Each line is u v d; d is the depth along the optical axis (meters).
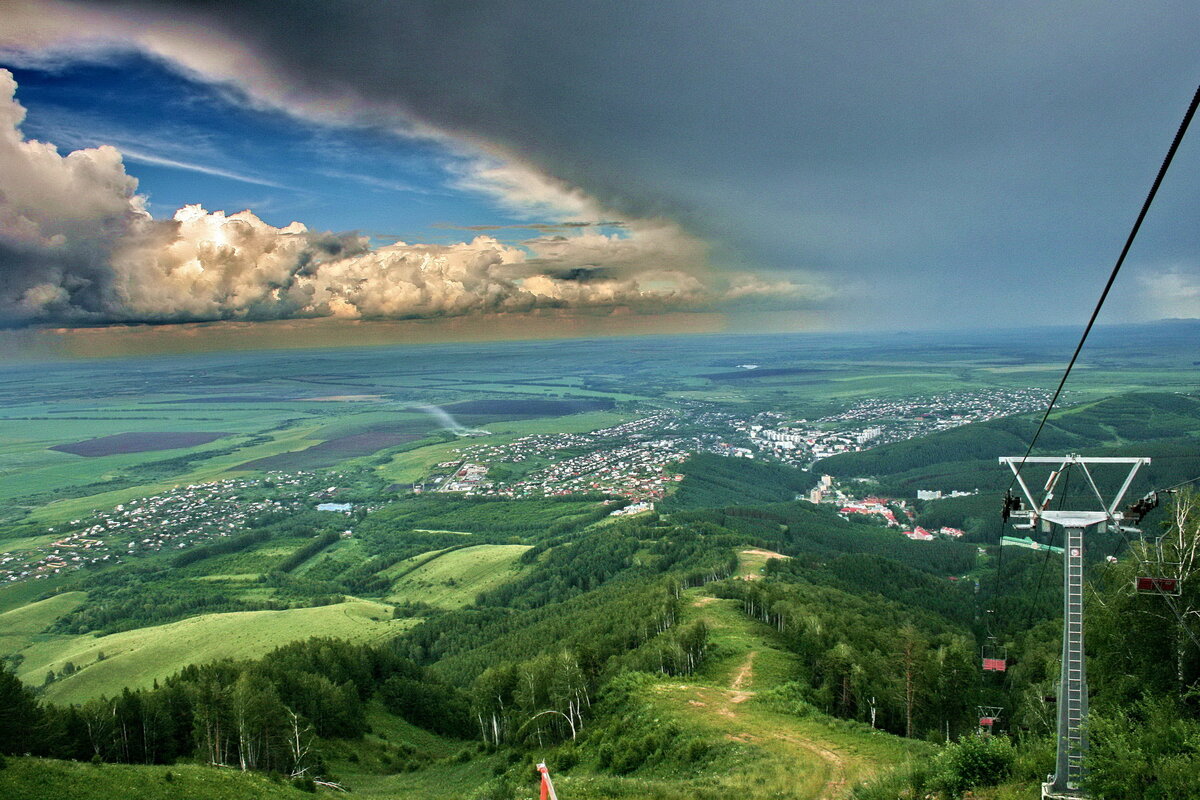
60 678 141.88
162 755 69.06
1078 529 25.89
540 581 197.38
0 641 179.75
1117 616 43.94
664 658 84.19
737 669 81.31
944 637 102.50
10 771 46.81
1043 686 59.34
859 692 70.12
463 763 82.69
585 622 127.88
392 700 107.62
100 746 64.81
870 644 87.50
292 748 70.81
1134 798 26.12
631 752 58.47
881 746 52.28
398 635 160.75
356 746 87.44
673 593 122.69
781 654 87.38
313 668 103.69
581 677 78.00
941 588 156.62
